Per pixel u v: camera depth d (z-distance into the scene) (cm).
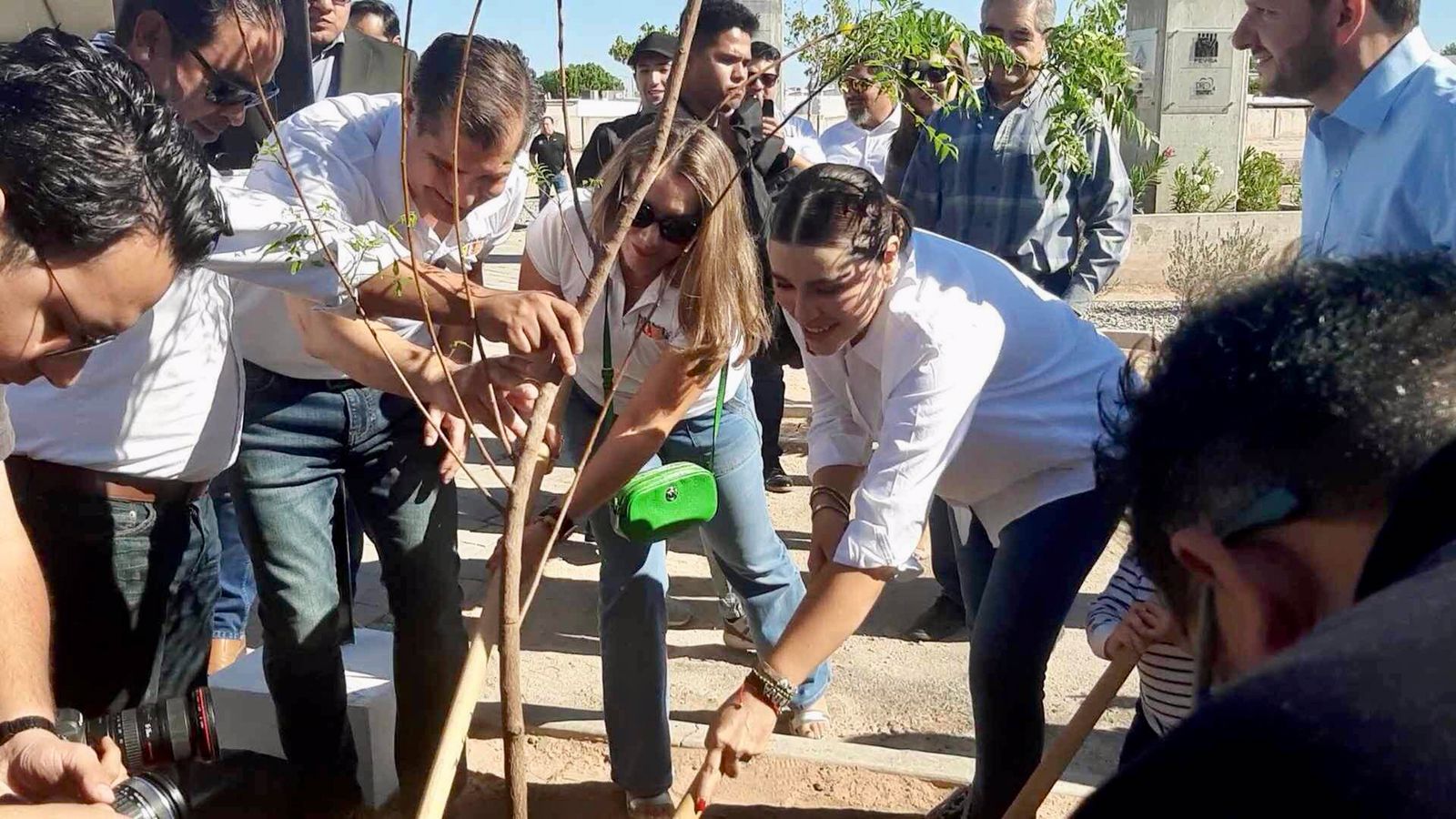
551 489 546
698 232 209
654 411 253
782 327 324
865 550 213
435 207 246
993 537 263
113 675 241
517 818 169
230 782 243
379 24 649
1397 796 59
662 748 298
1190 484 88
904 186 468
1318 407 81
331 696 273
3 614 188
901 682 388
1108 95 261
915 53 169
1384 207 259
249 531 265
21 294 148
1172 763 66
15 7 232
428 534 278
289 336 252
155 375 228
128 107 152
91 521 230
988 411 244
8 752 169
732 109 392
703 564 487
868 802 312
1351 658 65
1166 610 102
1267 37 268
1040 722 261
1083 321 270
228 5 212
